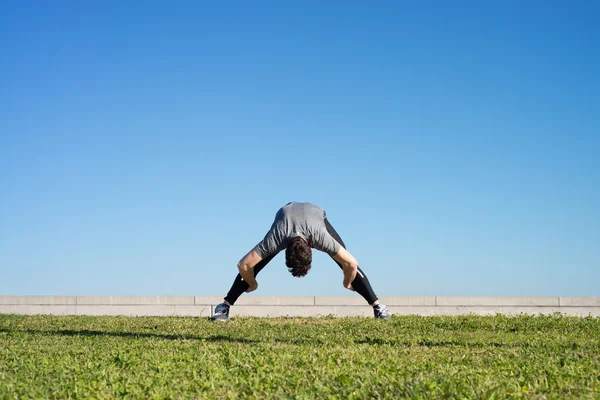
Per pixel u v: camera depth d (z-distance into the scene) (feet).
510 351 20.12
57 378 15.61
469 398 13.03
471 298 39.29
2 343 23.00
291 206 24.12
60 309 40.29
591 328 30.45
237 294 30.99
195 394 14.21
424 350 20.72
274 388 14.62
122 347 20.86
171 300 39.81
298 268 22.21
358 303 38.81
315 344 22.21
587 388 13.94
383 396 13.52
